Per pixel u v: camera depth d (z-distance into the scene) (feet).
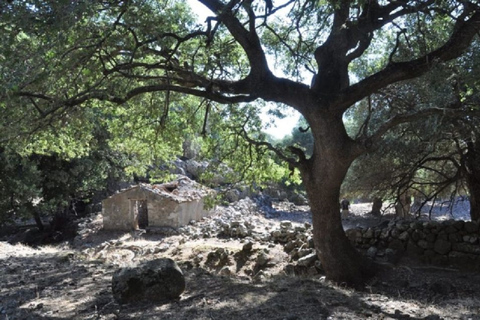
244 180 47.44
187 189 98.37
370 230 43.29
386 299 23.39
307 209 140.46
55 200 94.53
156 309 19.19
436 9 27.86
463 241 38.32
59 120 33.94
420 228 40.81
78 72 31.81
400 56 40.14
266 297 21.38
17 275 29.35
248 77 32.37
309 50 40.04
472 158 40.96
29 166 84.12
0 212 83.10
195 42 38.40
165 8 36.83
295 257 44.39
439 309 22.08
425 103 35.86
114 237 86.63
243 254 47.16
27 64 23.82
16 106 26.89
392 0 29.43
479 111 27.63
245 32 31.91
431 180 53.52
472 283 33.86
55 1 20.71
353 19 32.58
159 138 46.85
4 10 20.81
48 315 19.30
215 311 18.72
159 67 31.83
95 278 27.45
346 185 59.88
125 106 43.21
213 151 46.03
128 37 32.50
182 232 82.74
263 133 45.55
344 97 30.73
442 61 28.63
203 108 46.52
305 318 17.60
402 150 42.04
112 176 111.86
